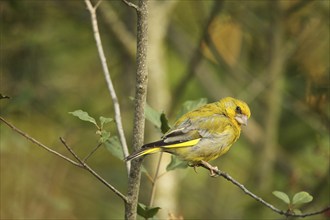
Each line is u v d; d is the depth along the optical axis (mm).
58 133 14375
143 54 6898
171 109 13492
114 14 13609
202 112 9133
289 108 15984
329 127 13023
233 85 17766
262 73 16969
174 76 17953
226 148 9172
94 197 14977
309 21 15141
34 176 12875
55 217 12727
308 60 14188
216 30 15836
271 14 15594
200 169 17484
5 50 14492
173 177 12859
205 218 16609
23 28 14320
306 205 12414
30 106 14555
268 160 15836
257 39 16750
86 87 16047
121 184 15664
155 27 12961
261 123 16266
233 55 16047
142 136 7066
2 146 11367
